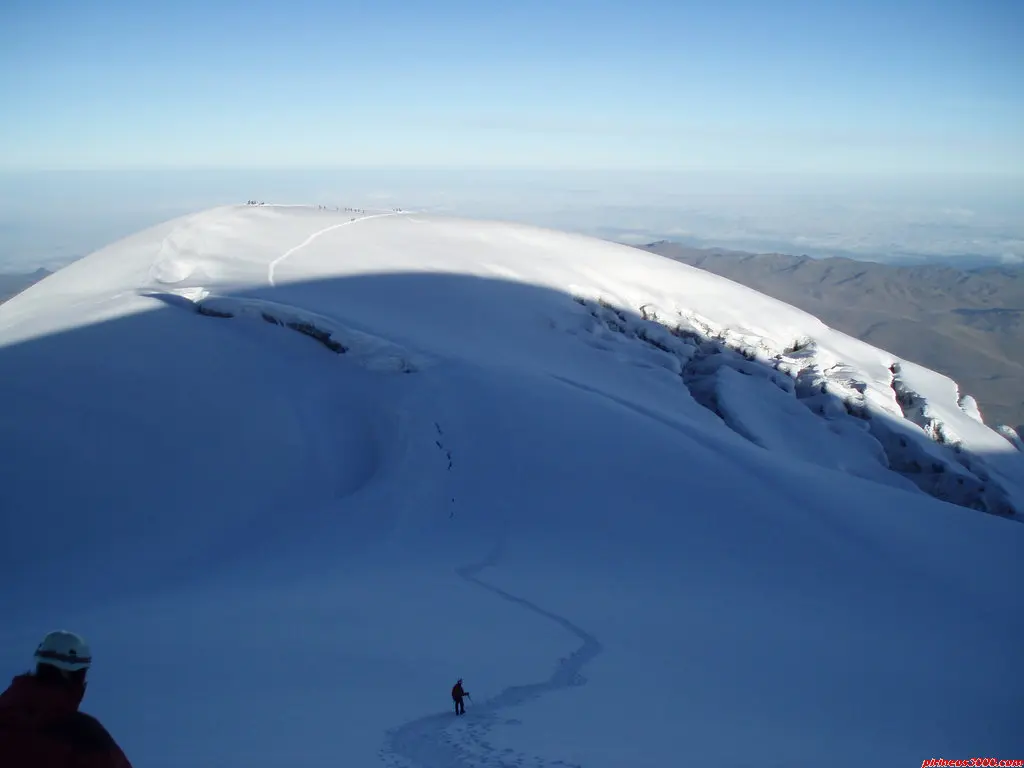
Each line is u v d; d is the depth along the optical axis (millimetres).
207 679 13164
